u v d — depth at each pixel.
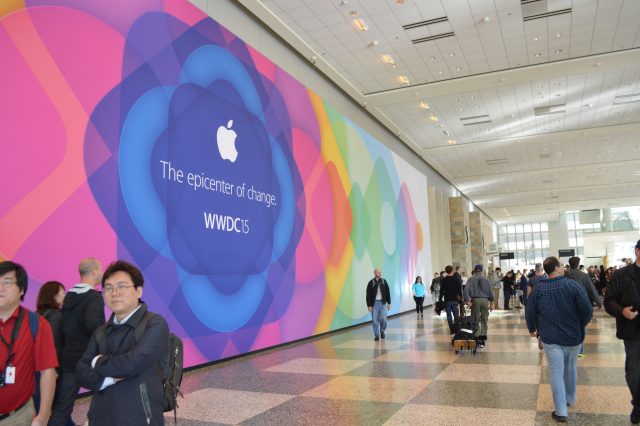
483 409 4.86
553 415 4.47
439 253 28.61
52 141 5.78
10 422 2.36
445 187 32.12
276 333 9.93
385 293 10.81
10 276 2.45
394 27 12.37
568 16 12.15
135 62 7.07
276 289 10.08
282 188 10.63
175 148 7.70
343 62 14.20
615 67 15.15
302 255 11.17
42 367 2.50
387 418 4.65
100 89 6.46
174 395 2.43
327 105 13.17
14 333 2.43
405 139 22.38
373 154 16.16
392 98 17.16
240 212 9.14
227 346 8.45
